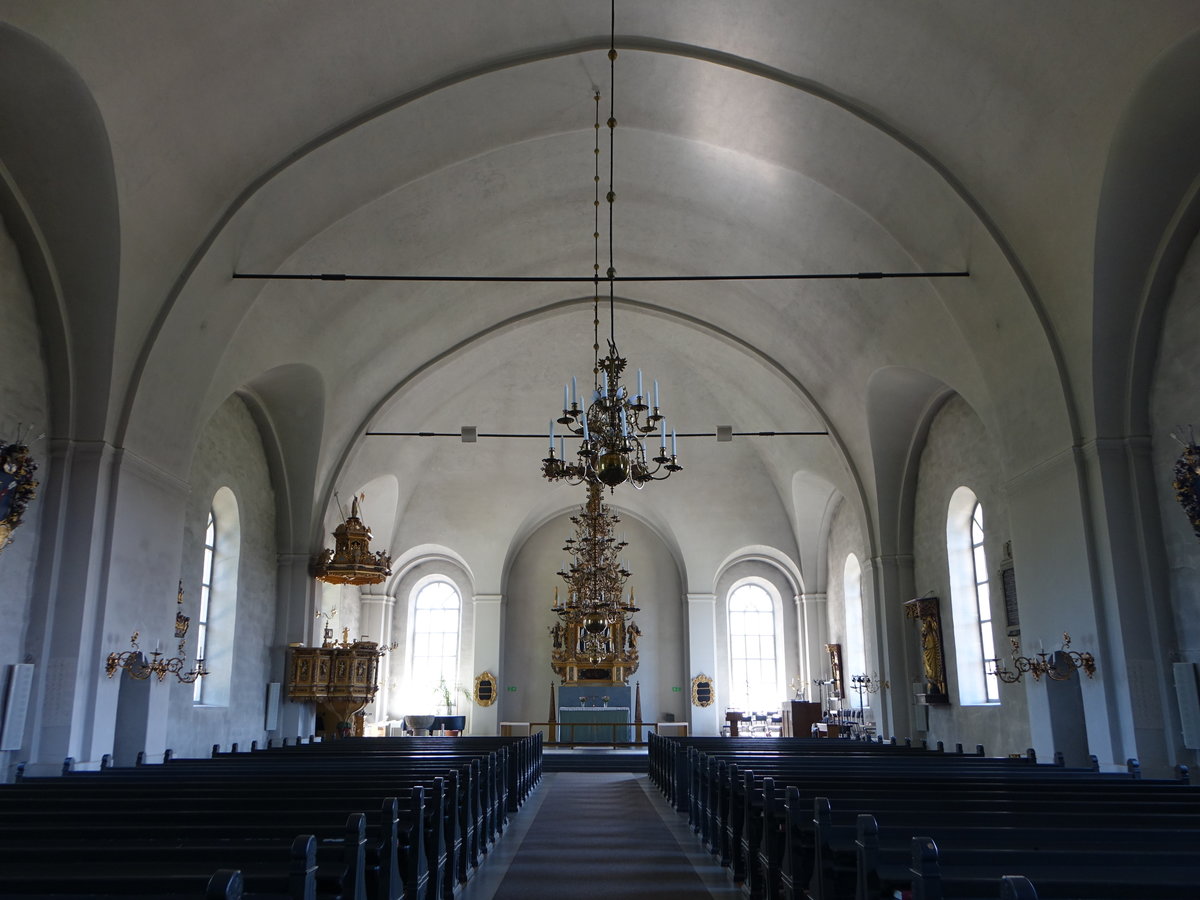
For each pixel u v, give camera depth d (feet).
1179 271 35.88
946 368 48.65
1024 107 35.55
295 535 63.46
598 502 77.56
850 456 65.31
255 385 56.80
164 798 21.34
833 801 20.10
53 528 36.55
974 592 55.88
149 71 32.40
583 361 78.64
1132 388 37.45
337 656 63.93
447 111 42.88
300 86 37.78
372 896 17.34
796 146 44.70
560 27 39.45
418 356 65.41
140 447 40.09
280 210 42.78
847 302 53.67
